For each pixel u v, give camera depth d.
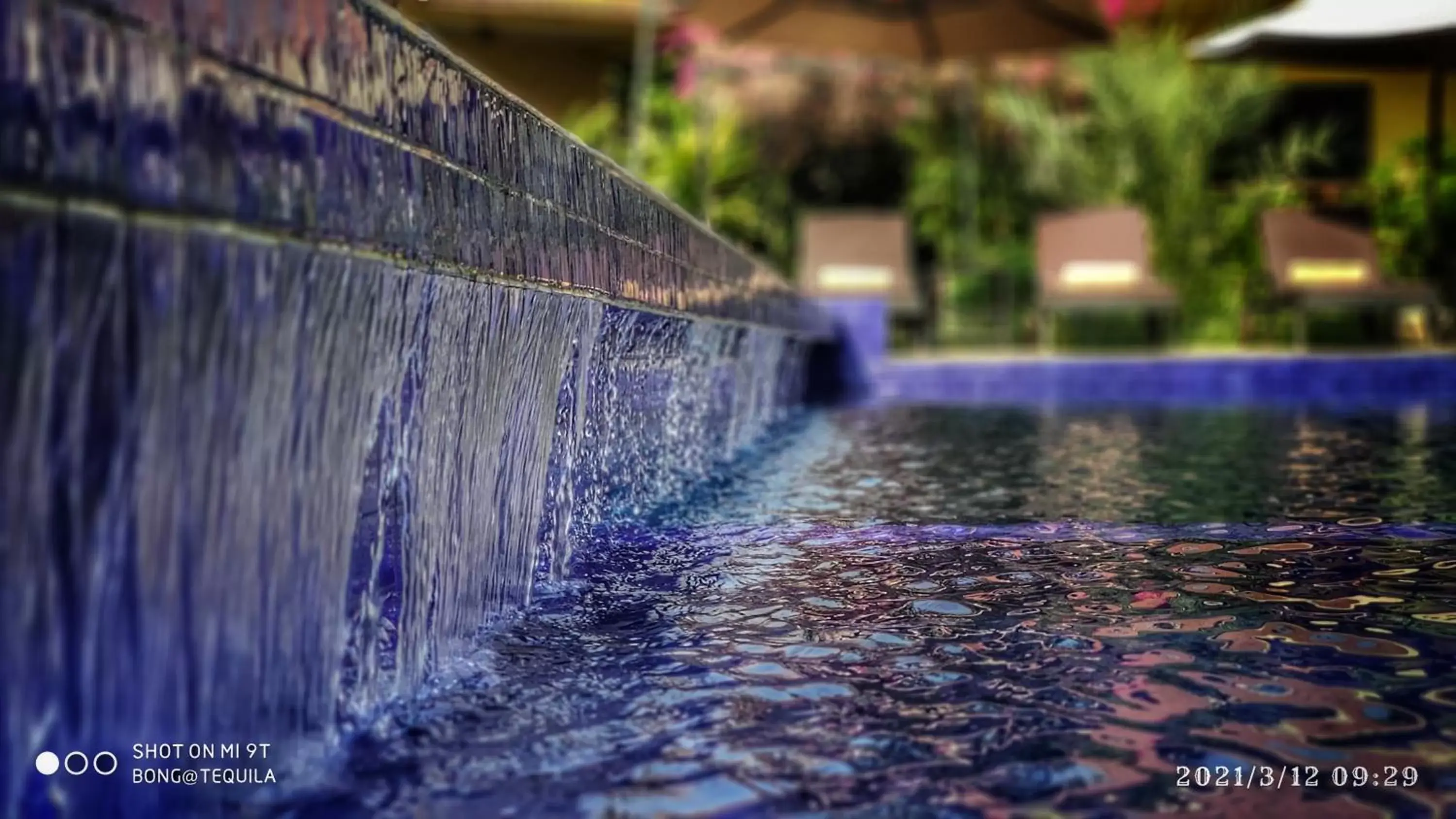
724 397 3.75
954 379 7.39
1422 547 2.03
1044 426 4.91
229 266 0.81
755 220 9.88
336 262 0.97
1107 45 8.74
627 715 1.18
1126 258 7.97
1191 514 2.44
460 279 1.27
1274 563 1.90
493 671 1.33
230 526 0.85
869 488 2.97
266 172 0.85
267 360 0.88
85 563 0.69
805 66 10.47
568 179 1.76
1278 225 8.24
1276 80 9.50
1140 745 1.09
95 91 0.67
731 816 0.93
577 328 1.94
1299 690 1.24
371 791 0.98
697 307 2.88
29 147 0.62
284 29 0.88
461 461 1.40
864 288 8.25
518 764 1.04
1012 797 0.97
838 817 0.93
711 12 8.35
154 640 0.76
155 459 0.75
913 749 1.08
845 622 1.55
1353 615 1.56
